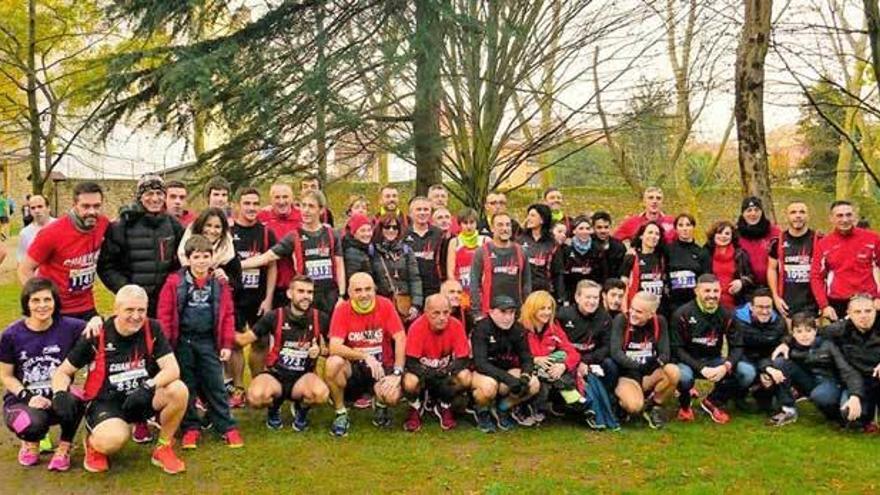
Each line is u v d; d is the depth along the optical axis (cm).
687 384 647
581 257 751
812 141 2300
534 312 634
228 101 1141
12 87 1828
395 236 717
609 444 596
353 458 562
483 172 1280
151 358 547
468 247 765
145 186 615
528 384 624
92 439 525
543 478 519
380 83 1081
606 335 656
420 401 639
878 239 725
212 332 595
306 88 1081
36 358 541
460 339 638
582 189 2405
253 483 515
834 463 550
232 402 696
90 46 1709
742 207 775
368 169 1330
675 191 2217
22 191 3359
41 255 585
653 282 744
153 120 1214
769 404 685
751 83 903
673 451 577
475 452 575
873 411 633
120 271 620
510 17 1200
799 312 711
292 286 619
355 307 632
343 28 1124
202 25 1172
